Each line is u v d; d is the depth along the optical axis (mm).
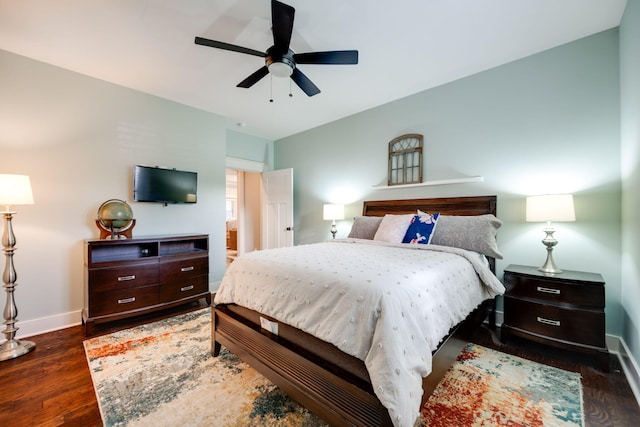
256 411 1459
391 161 3482
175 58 2498
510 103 2596
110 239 2686
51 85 2594
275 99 3412
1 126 2361
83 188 2777
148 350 2148
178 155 3496
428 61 2568
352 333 1213
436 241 2574
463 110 2885
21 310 2434
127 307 2652
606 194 2133
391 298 1183
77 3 1814
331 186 4246
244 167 4828
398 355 1059
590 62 2205
